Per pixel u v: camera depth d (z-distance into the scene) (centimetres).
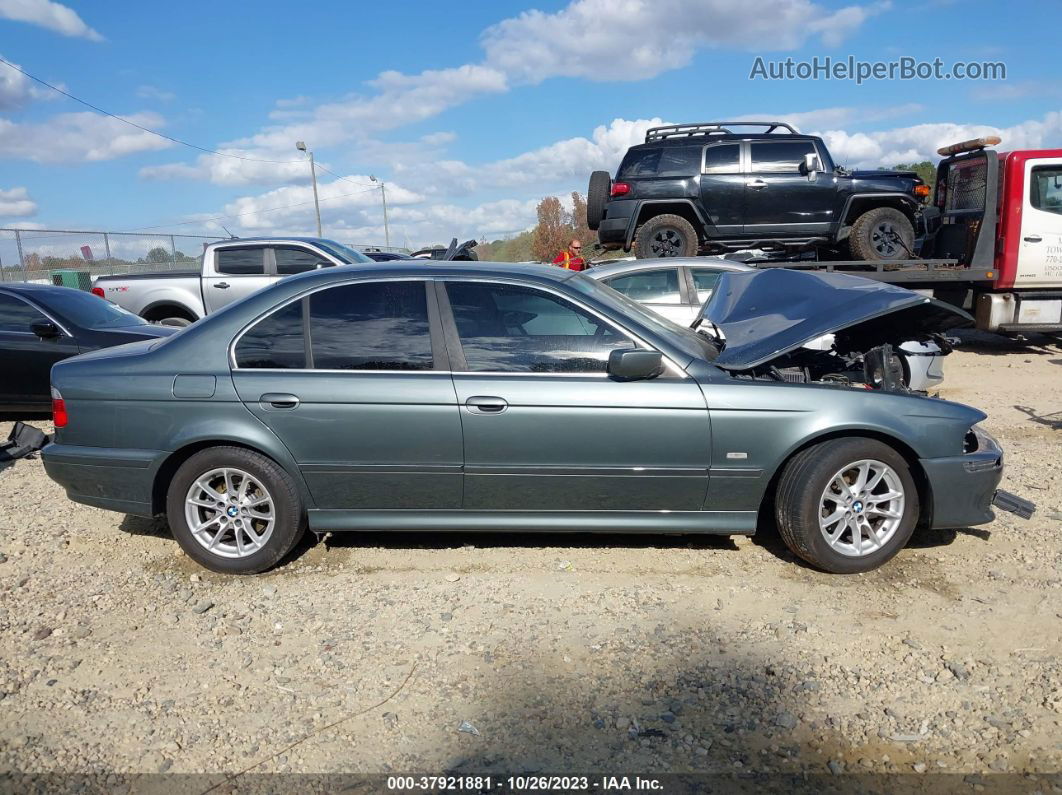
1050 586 397
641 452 402
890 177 1083
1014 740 282
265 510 420
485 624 366
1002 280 1061
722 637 352
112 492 421
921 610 374
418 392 402
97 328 773
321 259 1103
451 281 420
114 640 358
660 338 414
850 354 505
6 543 473
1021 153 1034
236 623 371
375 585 408
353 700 309
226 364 413
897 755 275
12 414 830
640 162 1127
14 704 310
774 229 1101
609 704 304
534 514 417
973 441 426
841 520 407
